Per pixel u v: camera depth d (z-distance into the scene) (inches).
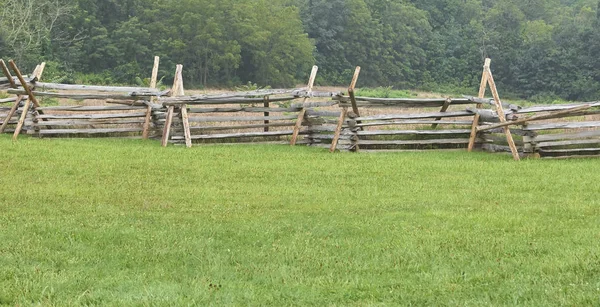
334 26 3848.4
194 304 270.1
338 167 642.8
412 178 587.5
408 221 416.8
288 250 346.6
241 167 632.4
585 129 879.1
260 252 343.6
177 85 826.2
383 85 3956.7
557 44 3754.9
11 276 304.8
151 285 294.7
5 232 374.3
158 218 419.8
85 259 332.2
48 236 370.0
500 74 3683.6
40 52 2647.6
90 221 405.7
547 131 876.6
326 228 393.4
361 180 573.3
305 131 848.9
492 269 315.0
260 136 863.1
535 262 322.7
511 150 728.3
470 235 377.7
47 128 868.6
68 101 1273.4
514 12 4461.1
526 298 275.0
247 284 297.4
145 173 593.6
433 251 344.2
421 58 4040.4
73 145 765.9
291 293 285.6
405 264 325.7
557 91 3454.7
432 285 294.7
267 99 837.2
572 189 534.9
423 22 4141.2
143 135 855.1
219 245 358.0
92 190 511.2
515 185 551.5
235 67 3250.5
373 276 309.0
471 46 3897.6
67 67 2787.9
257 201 479.5
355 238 373.4
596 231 385.1
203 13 3223.4
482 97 784.3
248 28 3282.5
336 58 3855.8
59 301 275.4
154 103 863.1
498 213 439.5
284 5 3917.3
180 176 581.3
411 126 892.6
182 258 334.6
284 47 3449.8
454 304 271.9
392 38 3981.3
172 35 3174.2
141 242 359.9
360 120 802.8
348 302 279.0
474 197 500.7
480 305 268.8
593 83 3373.5
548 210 449.4
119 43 3011.8
